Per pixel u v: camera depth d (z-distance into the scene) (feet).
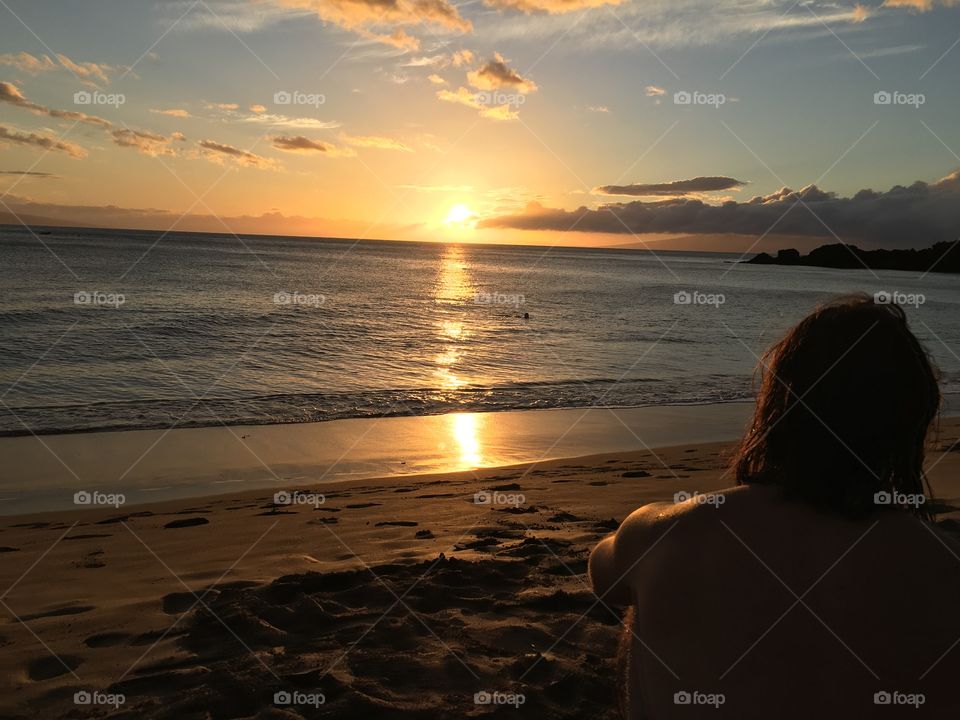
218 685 9.36
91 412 46.65
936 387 3.85
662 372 70.49
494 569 14.28
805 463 3.63
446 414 49.65
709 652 3.61
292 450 38.83
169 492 30.76
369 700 8.91
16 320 90.53
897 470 3.67
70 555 18.83
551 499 25.34
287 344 82.23
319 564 15.85
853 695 3.38
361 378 63.05
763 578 3.55
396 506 24.93
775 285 255.29
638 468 34.09
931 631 3.37
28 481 31.99
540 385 61.87
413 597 12.60
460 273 272.51
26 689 9.68
